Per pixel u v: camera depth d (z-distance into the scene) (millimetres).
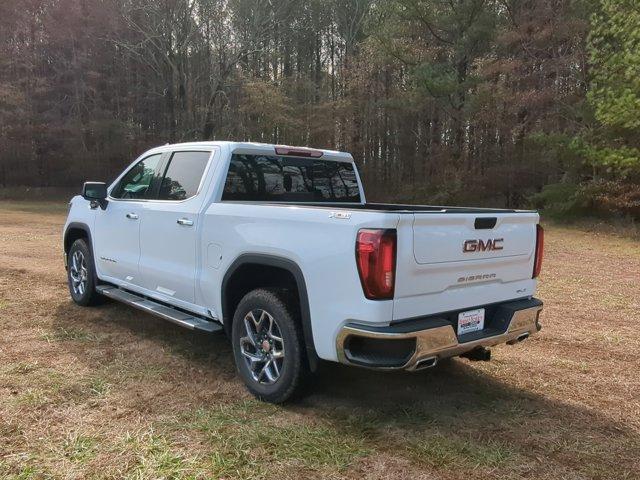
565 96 21438
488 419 3768
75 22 35906
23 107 35031
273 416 3695
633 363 4973
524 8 23453
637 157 17609
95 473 2949
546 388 4359
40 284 7480
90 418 3584
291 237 3686
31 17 35719
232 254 4109
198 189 4641
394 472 3051
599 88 18641
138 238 5211
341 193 5574
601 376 4641
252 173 4762
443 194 25703
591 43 17500
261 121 30891
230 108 33219
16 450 3156
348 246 3326
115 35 36969
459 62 26312
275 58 36250
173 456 3131
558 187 20562
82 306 6352
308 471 3037
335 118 31781
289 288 3943
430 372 4629
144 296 5324
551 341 5605
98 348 4961
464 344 3561
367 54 29531
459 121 25797
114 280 5711
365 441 3385
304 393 3830
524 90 22719
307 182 5250
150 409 3748
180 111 35125
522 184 24609
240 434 3422
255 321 4004
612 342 5586
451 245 3510
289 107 30781
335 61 39312
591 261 11453
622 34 16688
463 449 3326
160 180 5168
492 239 3783
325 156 5355
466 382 4438
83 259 6277
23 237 12984
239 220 4074
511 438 3496
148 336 5348
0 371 4305
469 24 24938
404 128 32625
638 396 4234
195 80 35469
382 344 3311
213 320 4531
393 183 32188
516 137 23625
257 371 4043
